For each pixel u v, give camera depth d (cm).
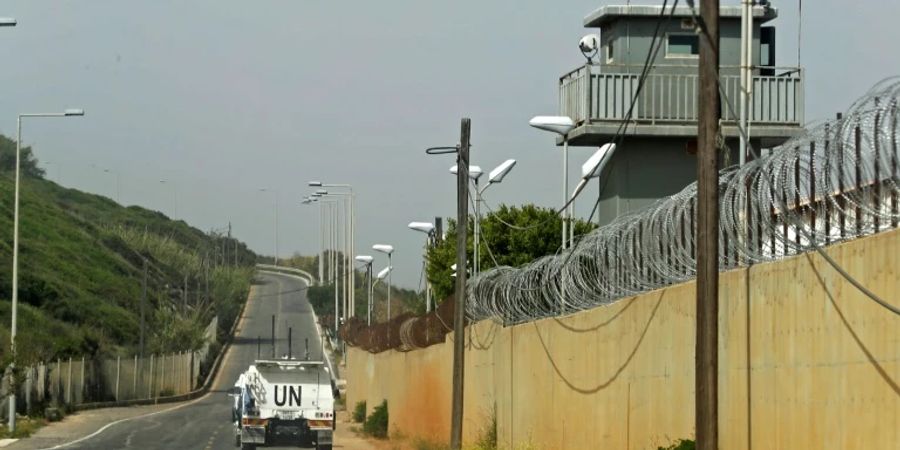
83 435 15212
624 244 5950
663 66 11169
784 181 4088
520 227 12581
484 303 10194
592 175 7794
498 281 9656
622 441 6475
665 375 5816
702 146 4525
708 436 4519
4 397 15862
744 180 4541
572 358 7538
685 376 5538
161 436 15050
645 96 11125
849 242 3897
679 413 5616
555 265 7262
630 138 11188
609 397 6738
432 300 18550
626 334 6444
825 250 4053
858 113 3572
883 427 3662
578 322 7388
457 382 9875
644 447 6097
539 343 8412
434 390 13000
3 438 14338
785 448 4422
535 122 8875
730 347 4994
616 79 11125
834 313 4028
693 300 5444
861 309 3816
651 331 6022
